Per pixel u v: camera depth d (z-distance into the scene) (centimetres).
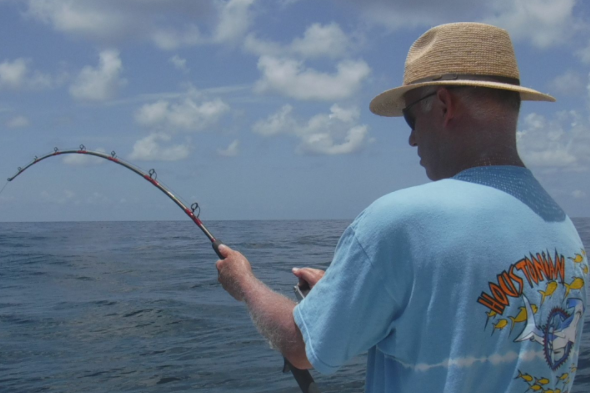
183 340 602
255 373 478
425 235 106
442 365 105
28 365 523
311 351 114
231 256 155
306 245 2109
